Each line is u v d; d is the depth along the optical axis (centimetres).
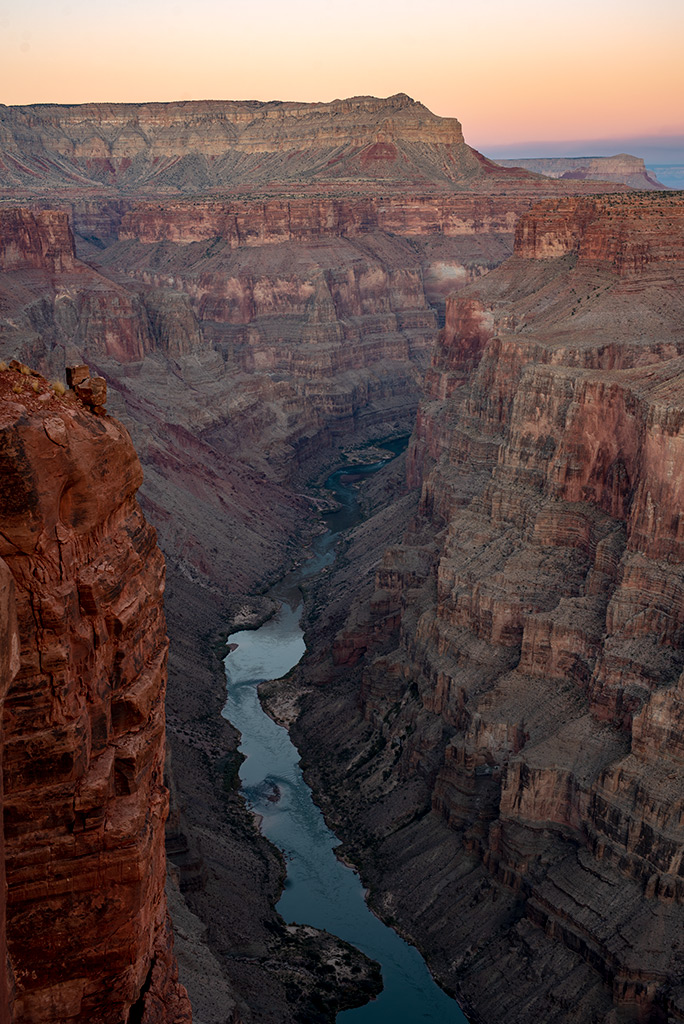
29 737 2266
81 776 2345
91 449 2411
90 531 2456
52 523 2297
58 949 2388
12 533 2212
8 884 2314
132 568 2584
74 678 2334
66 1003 2428
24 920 2347
